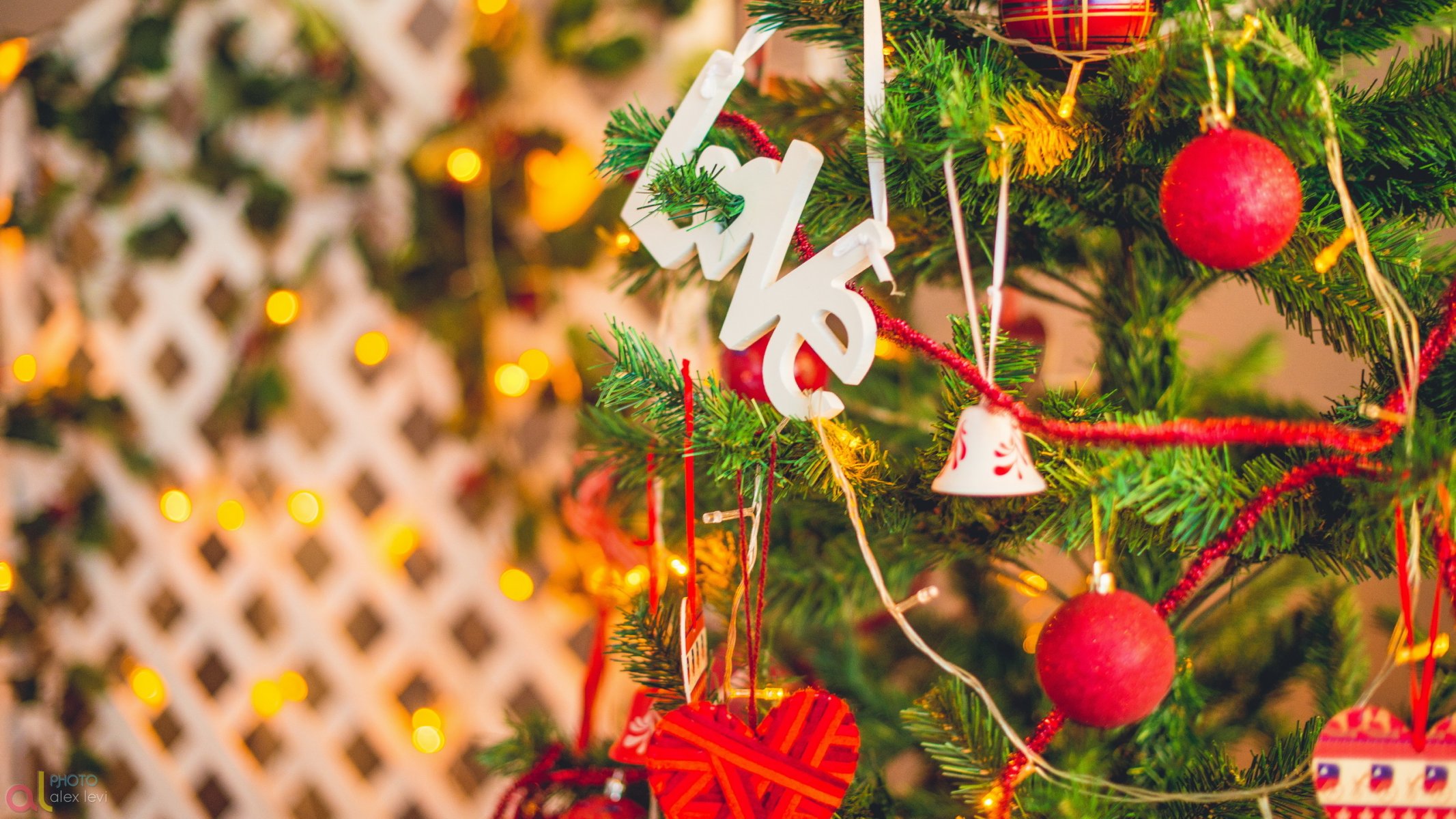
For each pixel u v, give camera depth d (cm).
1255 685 162
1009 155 128
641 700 154
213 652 290
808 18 140
